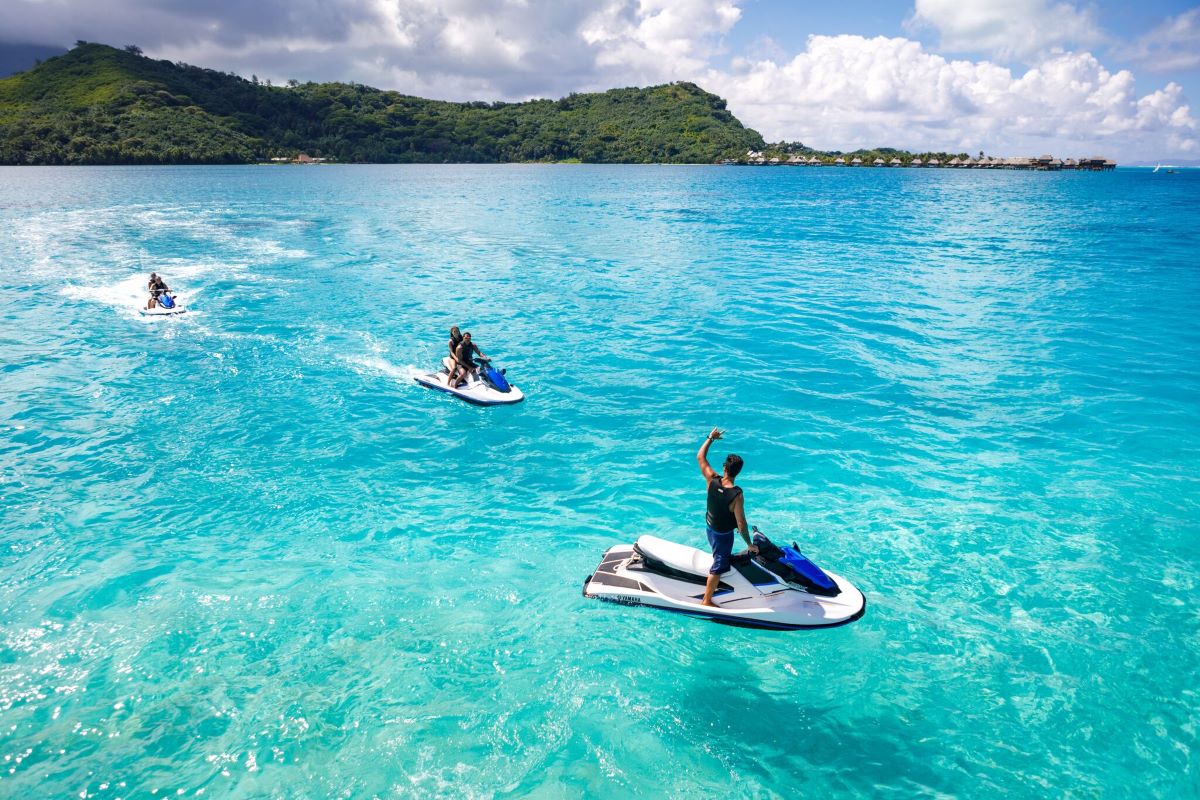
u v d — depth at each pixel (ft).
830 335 66.64
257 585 27.68
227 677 22.39
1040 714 21.33
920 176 575.79
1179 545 30.66
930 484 36.83
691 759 19.56
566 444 42.34
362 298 84.12
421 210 209.46
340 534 31.94
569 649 24.11
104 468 38.52
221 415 46.68
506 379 51.90
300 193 283.79
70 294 86.58
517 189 329.31
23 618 25.35
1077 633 25.04
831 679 22.85
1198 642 24.49
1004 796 18.54
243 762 19.11
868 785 18.86
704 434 43.70
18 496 35.12
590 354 61.00
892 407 48.08
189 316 74.69
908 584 28.07
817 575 26.61
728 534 25.41
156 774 18.67
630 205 234.58
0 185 317.42
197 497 35.35
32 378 53.62
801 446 41.81
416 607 26.35
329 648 23.90
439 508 34.47
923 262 111.04
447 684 22.26
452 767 19.03
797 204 245.04
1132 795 18.52
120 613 25.72
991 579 28.32
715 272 102.27
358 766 19.02
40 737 19.88
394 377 55.21
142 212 198.18
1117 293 85.92
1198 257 115.75
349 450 41.39
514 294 86.58
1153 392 50.42
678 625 25.59
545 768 19.07
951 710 21.50
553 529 32.45
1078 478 37.35
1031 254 120.06
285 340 65.46
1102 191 361.10
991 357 59.47
